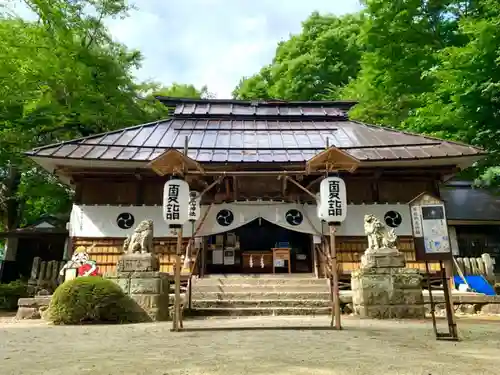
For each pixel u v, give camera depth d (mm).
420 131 17250
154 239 13812
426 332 6777
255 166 13250
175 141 14898
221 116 18078
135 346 5312
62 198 19844
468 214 17859
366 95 22109
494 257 18234
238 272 17188
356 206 14211
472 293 11609
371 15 21047
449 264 13531
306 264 17641
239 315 10367
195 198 11438
